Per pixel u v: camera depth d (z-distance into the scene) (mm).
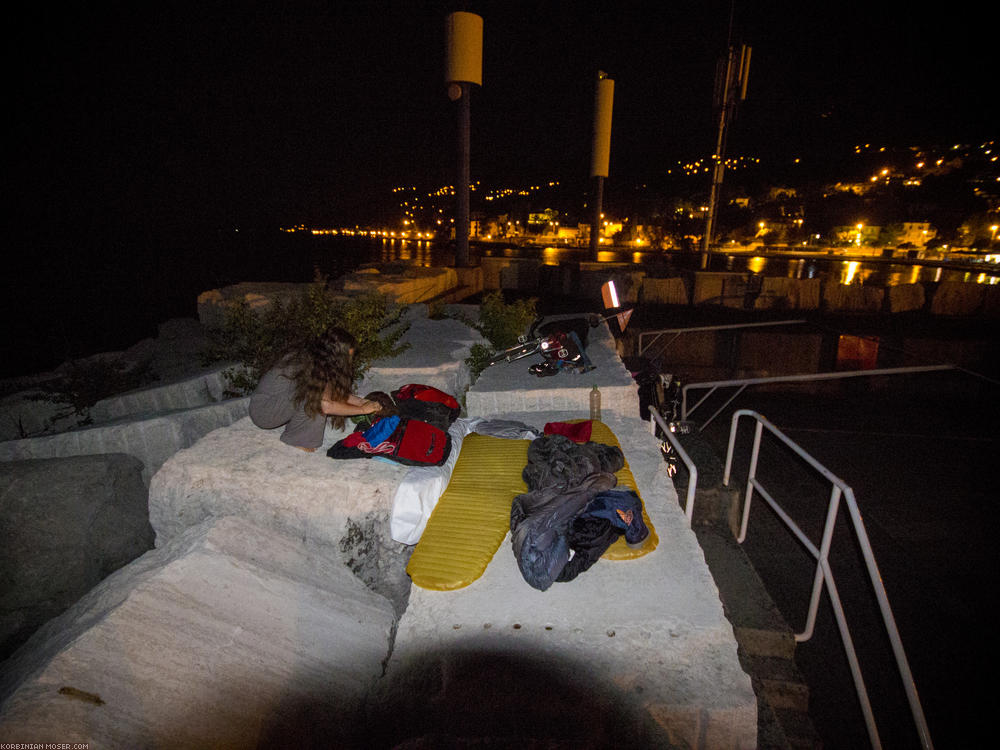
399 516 3504
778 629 3330
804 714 3102
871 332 13453
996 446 7516
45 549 3598
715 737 2361
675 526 3420
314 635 2906
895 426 8367
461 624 2658
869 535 5289
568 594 2828
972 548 5059
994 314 15211
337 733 2500
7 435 5785
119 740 2092
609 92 20250
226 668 2523
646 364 6734
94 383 6281
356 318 6180
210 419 5074
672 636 2574
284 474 3676
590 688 2426
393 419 3939
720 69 16516
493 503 3473
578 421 4766
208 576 2928
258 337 6203
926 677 3598
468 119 17203
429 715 2488
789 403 9562
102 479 3955
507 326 7836
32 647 2703
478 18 15992
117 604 2633
